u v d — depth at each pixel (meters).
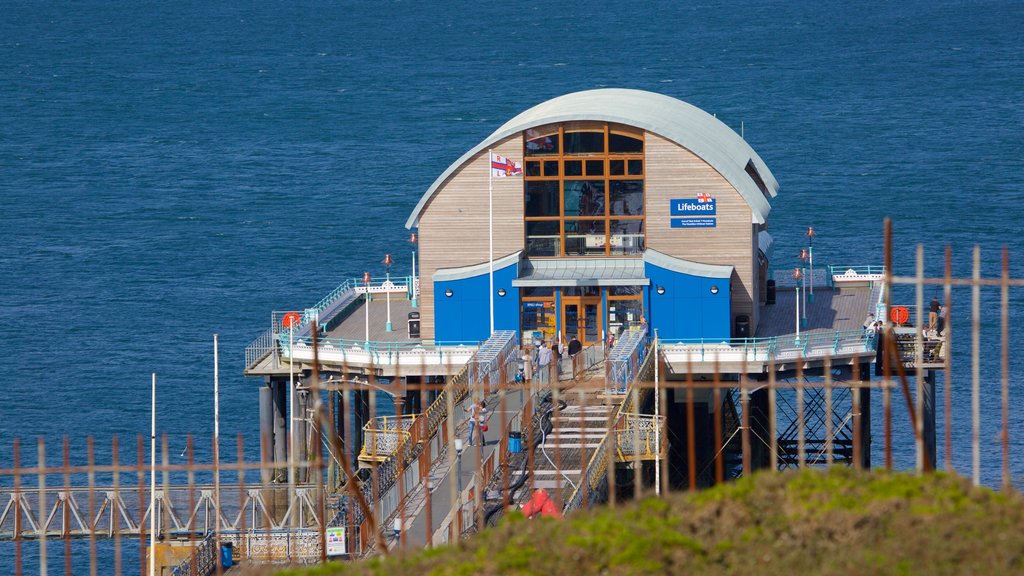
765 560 167.38
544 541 174.88
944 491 176.12
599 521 178.75
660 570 167.00
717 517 176.75
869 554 165.00
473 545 182.38
